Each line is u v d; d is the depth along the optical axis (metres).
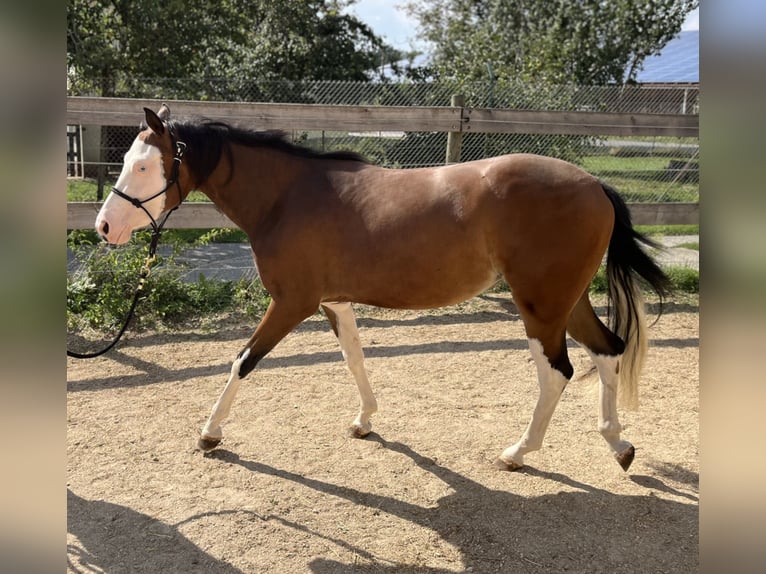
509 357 4.74
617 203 2.94
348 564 2.43
